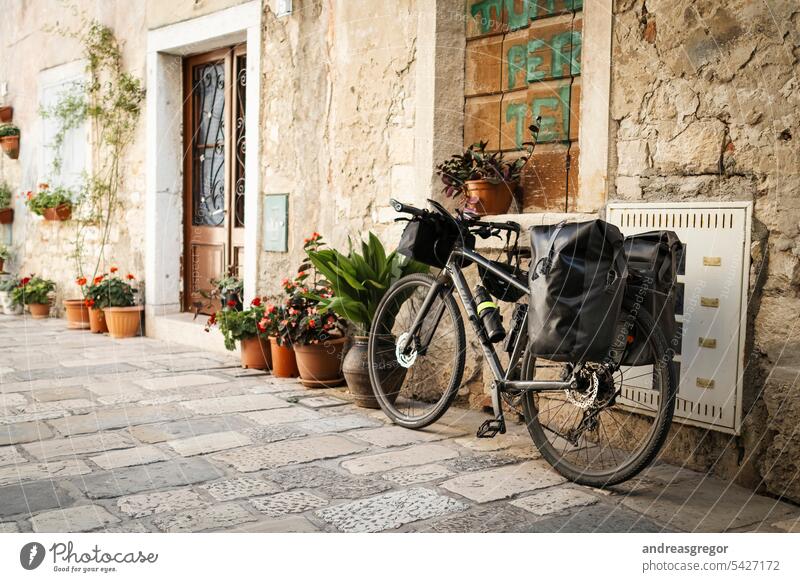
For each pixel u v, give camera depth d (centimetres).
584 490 291
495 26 422
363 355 408
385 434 362
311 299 468
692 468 318
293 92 527
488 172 410
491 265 336
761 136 296
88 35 745
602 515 265
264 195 555
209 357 566
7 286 855
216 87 648
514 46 414
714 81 311
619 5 343
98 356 569
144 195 682
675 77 324
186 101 673
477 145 434
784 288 290
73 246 796
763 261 296
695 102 317
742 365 298
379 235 467
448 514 262
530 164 409
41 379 481
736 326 300
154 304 670
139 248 692
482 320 336
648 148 335
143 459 318
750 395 298
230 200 629
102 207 741
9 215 925
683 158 322
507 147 421
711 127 312
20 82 894
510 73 416
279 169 541
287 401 425
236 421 381
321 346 452
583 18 358
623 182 345
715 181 312
